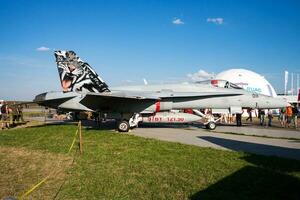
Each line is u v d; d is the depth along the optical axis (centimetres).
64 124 2456
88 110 2088
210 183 684
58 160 949
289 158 996
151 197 602
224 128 2233
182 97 2041
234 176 738
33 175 780
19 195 628
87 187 665
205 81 2242
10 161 947
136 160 926
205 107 2106
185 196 604
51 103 2122
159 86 2180
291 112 2669
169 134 1755
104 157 975
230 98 2103
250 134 1788
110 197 604
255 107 2142
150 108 1991
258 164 868
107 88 2105
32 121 3042
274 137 1625
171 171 793
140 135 1697
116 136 1537
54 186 682
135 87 2186
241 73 4219
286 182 689
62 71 2083
